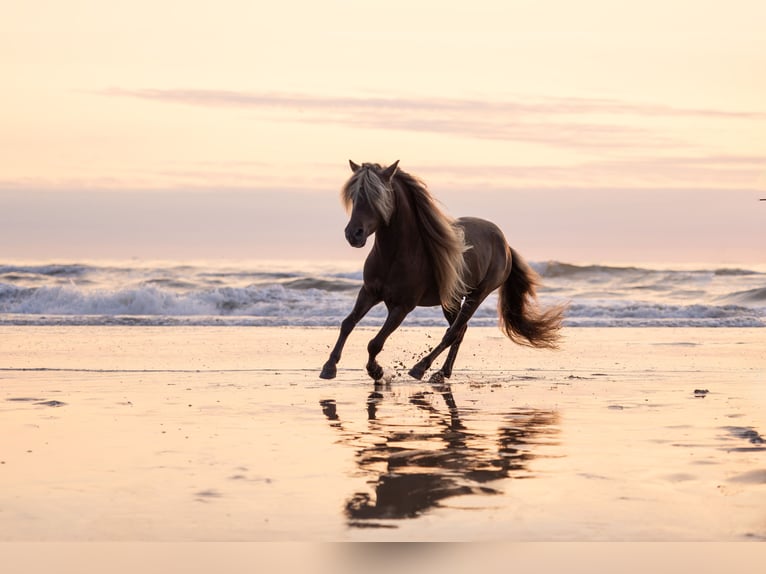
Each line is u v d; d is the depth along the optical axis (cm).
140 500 513
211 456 636
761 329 2217
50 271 3947
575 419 823
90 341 1697
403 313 1080
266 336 1878
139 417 815
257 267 5269
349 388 1059
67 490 535
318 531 457
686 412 867
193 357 1419
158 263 5447
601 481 561
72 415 822
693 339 1889
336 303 2758
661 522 473
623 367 1329
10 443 680
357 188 1019
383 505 505
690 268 5862
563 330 2144
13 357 1388
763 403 931
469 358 1477
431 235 1065
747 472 586
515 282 1284
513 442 699
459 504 507
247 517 482
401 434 736
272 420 808
